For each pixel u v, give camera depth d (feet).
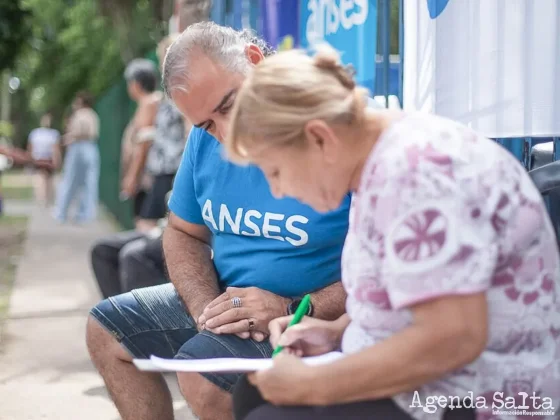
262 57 8.83
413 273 5.69
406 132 6.05
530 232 6.02
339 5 12.72
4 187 85.51
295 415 6.44
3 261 30.55
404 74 11.02
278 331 7.80
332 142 6.04
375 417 6.29
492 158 6.01
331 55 6.21
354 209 6.49
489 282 5.75
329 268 8.97
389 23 11.70
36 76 90.94
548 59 9.02
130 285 15.46
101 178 59.72
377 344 5.88
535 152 10.02
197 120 8.70
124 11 58.54
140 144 23.41
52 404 13.55
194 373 8.30
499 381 6.17
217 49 8.53
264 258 9.07
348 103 6.07
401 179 5.83
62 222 46.52
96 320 9.42
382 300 6.15
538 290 6.14
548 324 6.22
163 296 9.63
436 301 5.68
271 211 8.89
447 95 9.91
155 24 55.98
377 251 6.00
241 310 8.64
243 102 6.12
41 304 22.07
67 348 17.33
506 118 9.32
